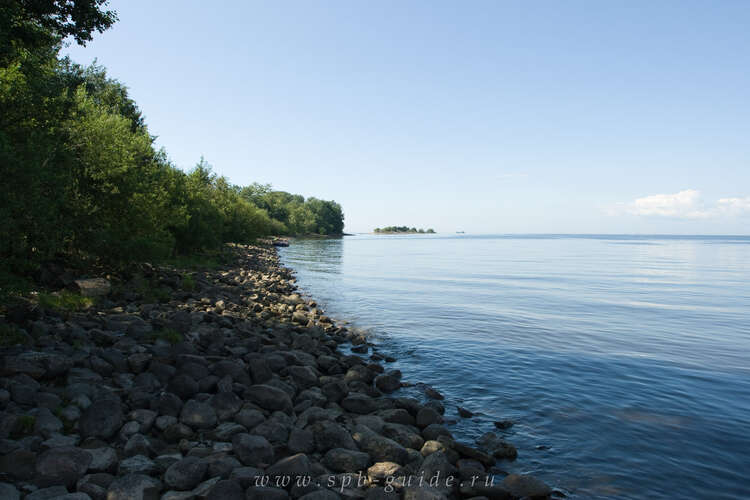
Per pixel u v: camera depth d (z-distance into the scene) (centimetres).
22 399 718
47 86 1407
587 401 1065
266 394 863
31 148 1098
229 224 5081
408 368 1330
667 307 2566
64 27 1362
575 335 1784
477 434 881
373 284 3484
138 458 619
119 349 1052
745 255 9838
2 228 1001
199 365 966
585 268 5744
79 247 1817
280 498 546
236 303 2059
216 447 676
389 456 711
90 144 1758
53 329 1106
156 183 2303
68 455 565
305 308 2191
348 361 1289
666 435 880
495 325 1966
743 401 1067
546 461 776
